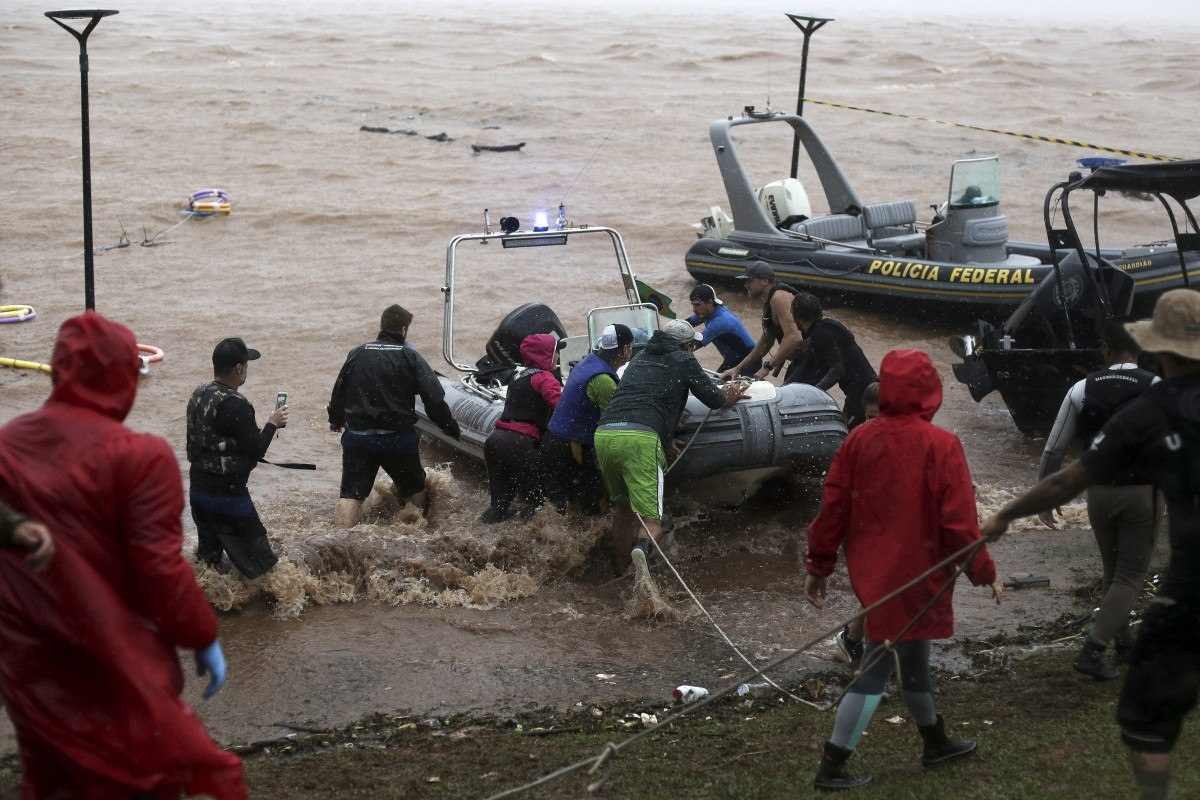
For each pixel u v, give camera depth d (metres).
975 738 10.51
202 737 6.81
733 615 14.19
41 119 58.50
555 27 132.38
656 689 12.27
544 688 12.30
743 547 16.50
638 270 34.38
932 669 12.63
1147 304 25.20
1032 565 15.49
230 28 121.31
